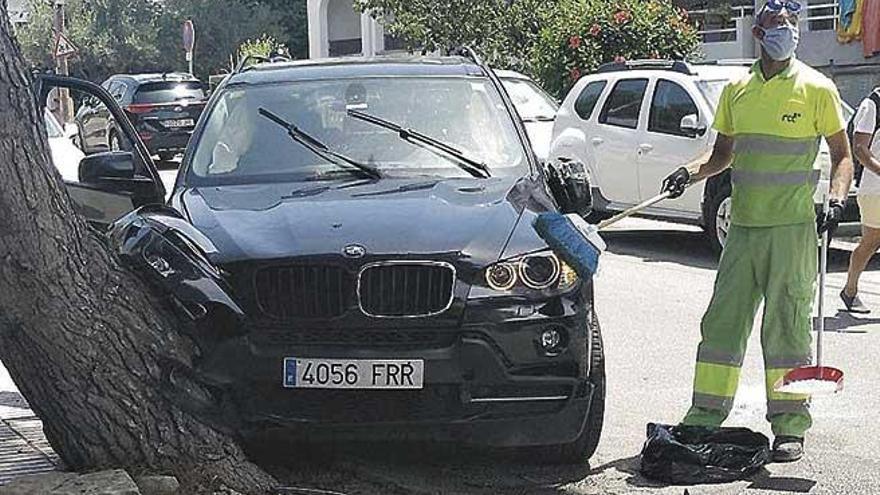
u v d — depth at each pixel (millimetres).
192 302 7262
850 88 34281
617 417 9555
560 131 20172
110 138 34938
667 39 27359
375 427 7316
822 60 35281
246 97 9641
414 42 34500
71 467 7172
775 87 8156
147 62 74250
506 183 8664
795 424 8367
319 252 7324
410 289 7305
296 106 9508
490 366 7262
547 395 7395
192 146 9336
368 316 7270
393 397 7309
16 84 6516
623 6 27391
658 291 15297
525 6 32625
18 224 6523
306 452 8266
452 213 7844
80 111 37406
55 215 6691
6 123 6457
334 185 8656
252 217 7906
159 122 35125
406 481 7832
